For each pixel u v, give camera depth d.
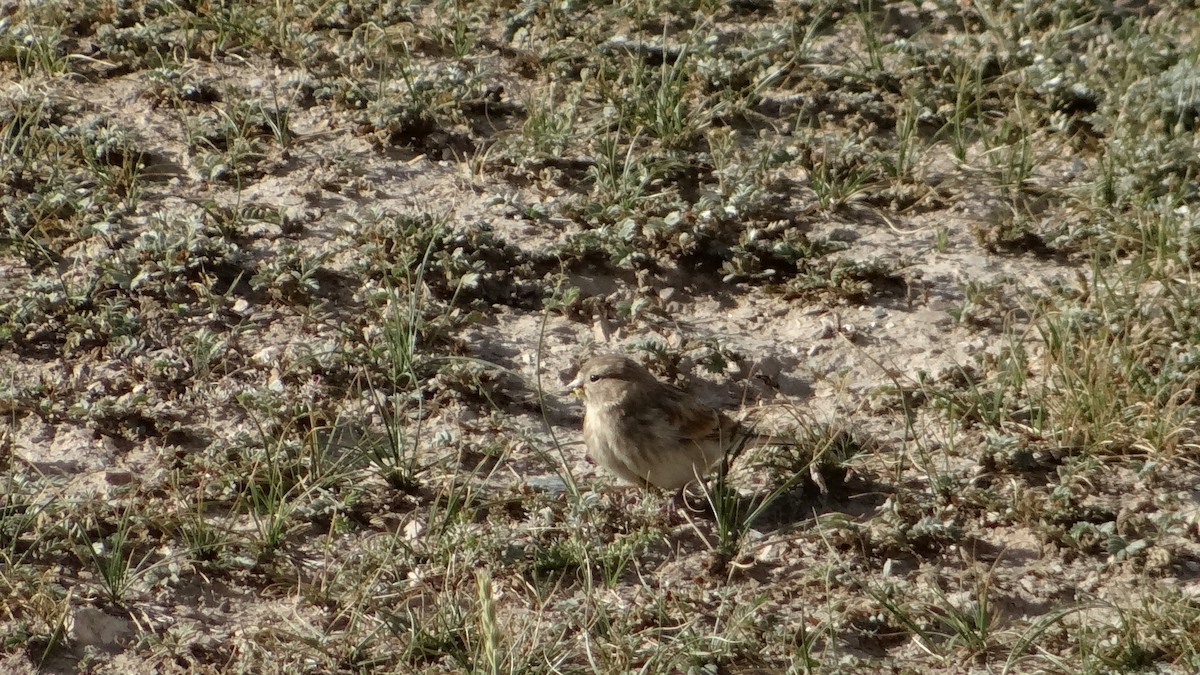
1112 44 29.94
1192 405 20.98
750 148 27.30
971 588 18.08
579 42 29.89
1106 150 26.83
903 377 22.22
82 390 21.12
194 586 17.84
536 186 26.17
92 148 25.95
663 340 22.48
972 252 25.03
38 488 19.09
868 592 17.62
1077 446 20.45
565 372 22.23
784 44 29.72
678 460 18.84
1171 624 16.92
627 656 16.64
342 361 21.70
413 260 23.81
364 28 30.23
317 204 25.45
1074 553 18.62
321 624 17.28
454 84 27.97
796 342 23.08
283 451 19.77
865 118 28.27
